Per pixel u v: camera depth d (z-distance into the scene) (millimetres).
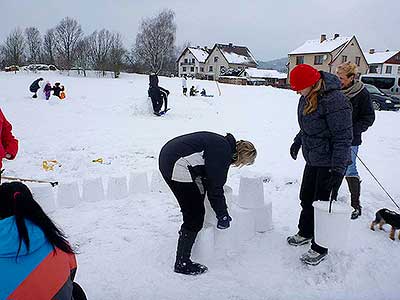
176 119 14062
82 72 54062
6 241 1931
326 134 3572
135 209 4922
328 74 3514
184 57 80188
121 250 3916
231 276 3484
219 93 26344
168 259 3744
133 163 7480
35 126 11617
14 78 35562
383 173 7070
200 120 14031
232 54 76312
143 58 74375
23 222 1979
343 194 5555
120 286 3332
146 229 4379
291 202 5281
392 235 4156
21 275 1964
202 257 3652
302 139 3836
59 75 47812
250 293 3254
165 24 74875
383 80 25406
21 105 16422
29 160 7531
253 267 3621
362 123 4434
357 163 7898
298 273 3525
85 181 5113
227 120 14203
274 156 8297
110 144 9164
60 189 4949
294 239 4004
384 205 5207
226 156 3385
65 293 2092
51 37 76375
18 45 70438
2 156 3840
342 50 56688
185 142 3422
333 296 3219
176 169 3367
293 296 3217
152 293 3246
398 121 14750
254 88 31406
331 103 3414
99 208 4938
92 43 63344
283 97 24297
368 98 4383
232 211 3961
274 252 3879
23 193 2068
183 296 3211
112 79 41000
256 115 15891
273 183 6164
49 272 2029
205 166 3365
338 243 3576
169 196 5363
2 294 1946
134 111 15430
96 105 17438
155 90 14711
